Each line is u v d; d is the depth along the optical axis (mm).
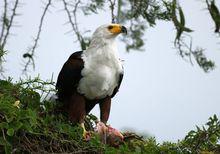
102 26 12453
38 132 10234
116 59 12430
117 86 12719
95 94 12484
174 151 10883
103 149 10531
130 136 11664
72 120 12344
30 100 11445
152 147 10992
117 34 12344
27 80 11555
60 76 12453
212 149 11016
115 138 11562
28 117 10008
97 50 12367
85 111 12586
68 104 12516
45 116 11508
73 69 12305
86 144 10547
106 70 12336
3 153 9836
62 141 10375
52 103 11938
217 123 10773
